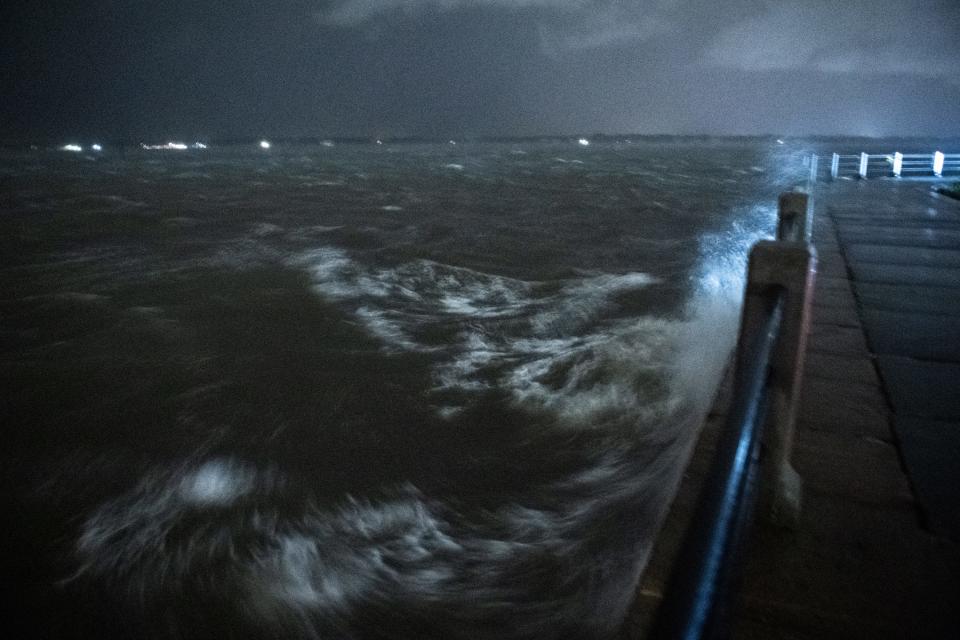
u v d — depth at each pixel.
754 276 2.50
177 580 5.26
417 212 33.91
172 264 19.47
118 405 8.91
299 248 22.02
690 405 7.09
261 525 6.00
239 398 9.03
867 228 12.44
